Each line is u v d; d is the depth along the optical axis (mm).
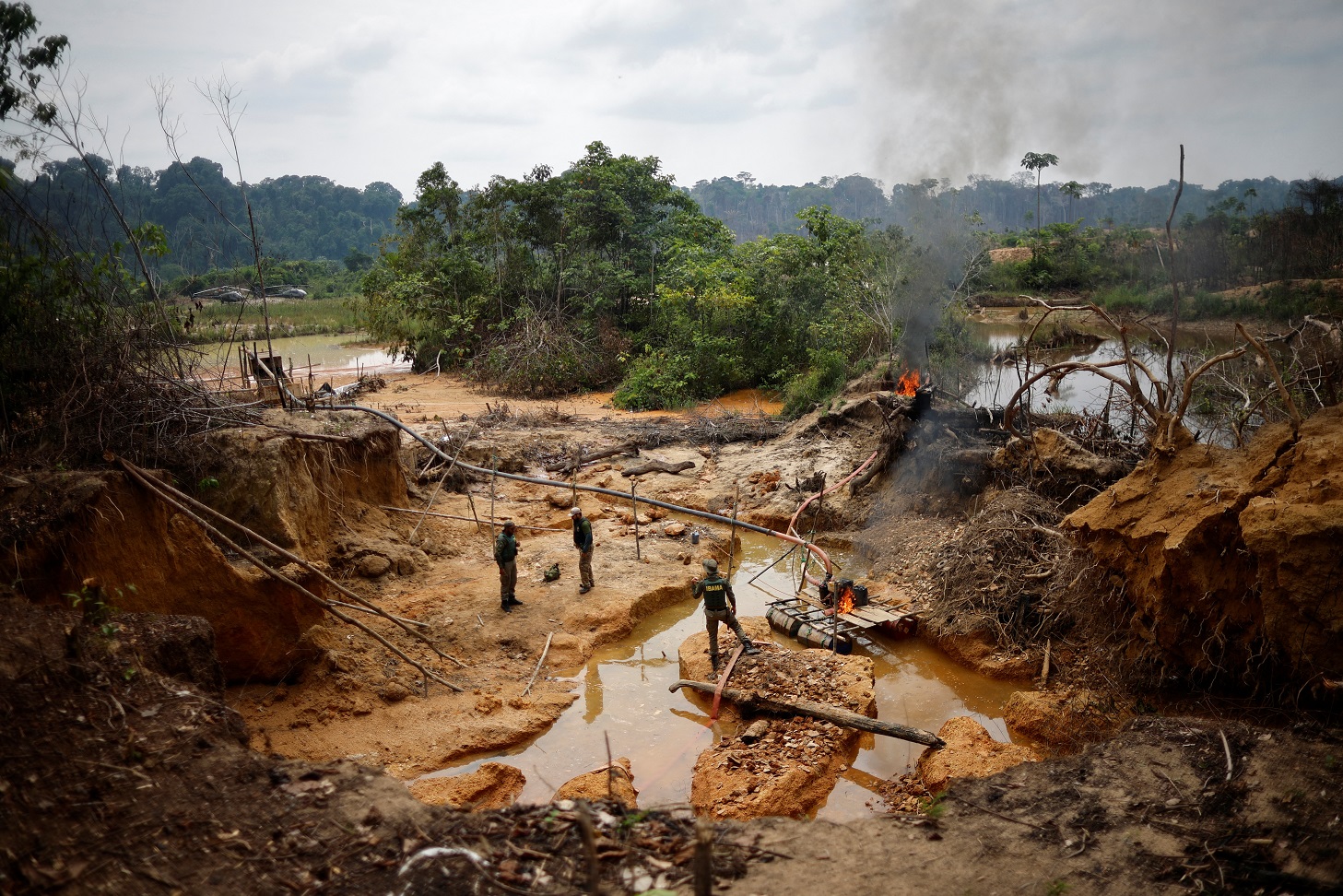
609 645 12461
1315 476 9008
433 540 15422
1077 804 6840
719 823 6625
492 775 8773
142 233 11938
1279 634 8836
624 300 36344
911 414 17078
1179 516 9930
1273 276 47344
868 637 12867
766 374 30484
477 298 35656
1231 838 6211
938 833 6559
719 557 15969
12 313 9992
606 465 21266
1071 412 16844
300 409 15461
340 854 5719
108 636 7277
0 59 10273
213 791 6129
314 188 137625
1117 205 142375
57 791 5730
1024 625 11930
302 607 10820
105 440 10148
